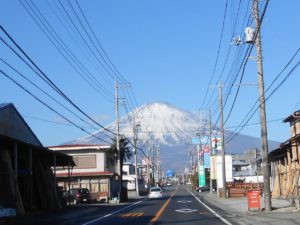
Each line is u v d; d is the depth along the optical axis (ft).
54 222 91.09
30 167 117.39
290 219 77.30
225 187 195.42
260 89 100.27
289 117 127.65
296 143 123.24
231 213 106.63
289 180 131.85
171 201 181.37
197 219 90.94
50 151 129.70
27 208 126.62
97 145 227.81
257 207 103.50
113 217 102.53
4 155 107.65
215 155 252.62
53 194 138.62
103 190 219.82
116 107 214.07
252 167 301.02
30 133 144.66
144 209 131.03
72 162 158.51
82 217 104.83
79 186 221.46
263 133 100.68
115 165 250.98
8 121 129.18
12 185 106.42
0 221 88.99
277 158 153.89
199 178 347.36
